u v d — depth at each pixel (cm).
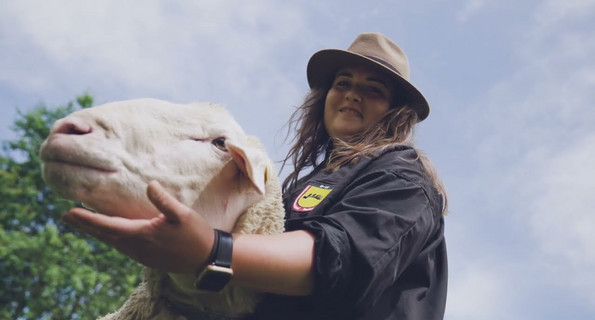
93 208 186
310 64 325
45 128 2167
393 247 189
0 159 2084
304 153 329
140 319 224
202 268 163
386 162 228
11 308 1770
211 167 202
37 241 1716
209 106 219
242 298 210
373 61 287
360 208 195
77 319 1775
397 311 216
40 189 2064
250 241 169
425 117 299
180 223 154
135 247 154
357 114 291
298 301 212
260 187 195
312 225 185
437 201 226
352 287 182
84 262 1845
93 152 175
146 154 190
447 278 239
